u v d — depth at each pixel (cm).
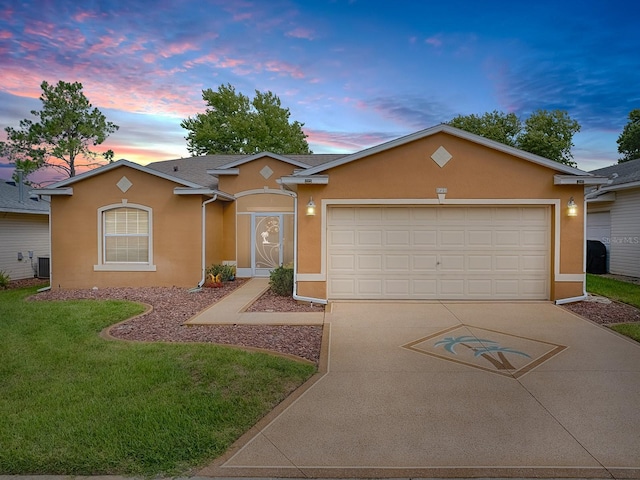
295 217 1071
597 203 1633
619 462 343
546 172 1015
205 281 1317
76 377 520
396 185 1027
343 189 1035
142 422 398
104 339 704
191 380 509
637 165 1695
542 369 565
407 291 1054
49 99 2716
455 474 328
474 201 1020
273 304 1015
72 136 2773
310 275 1038
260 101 3322
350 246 1054
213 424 400
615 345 676
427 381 524
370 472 332
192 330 781
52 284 1325
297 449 365
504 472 330
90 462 336
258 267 1520
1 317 862
